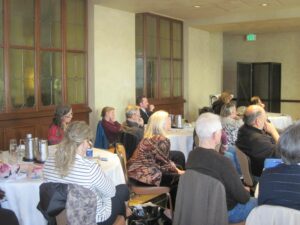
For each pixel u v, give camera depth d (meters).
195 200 2.33
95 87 6.09
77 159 2.23
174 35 8.37
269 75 10.15
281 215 1.63
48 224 2.28
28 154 3.20
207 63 9.55
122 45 6.58
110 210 2.44
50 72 5.50
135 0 5.77
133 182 3.51
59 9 5.60
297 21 7.71
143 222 3.44
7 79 4.88
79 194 2.15
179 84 8.66
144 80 7.43
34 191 2.59
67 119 3.92
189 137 5.02
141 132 4.52
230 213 2.55
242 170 3.60
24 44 5.12
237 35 10.87
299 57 10.21
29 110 5.17
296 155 1.84
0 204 2.54
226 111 4.62
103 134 4.79
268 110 10.22
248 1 6.33
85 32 6.04
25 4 5.11
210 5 6.60
